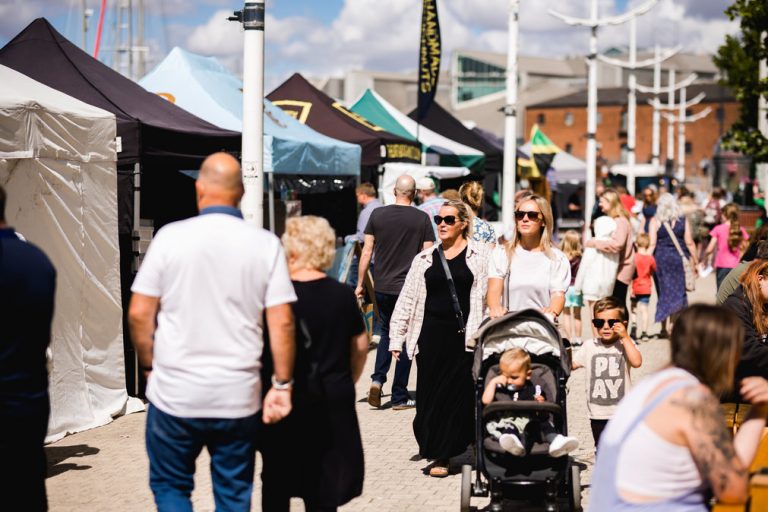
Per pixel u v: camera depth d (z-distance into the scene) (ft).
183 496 16.34
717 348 12.91
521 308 24.20
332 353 17.35
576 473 21.93
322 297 17.38
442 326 25.40
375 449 28.53
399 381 34.22
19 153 27.84
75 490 23.94
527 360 21.26
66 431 29.35
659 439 12.68
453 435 25.07
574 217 130.00
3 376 15.01
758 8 69.41
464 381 25.21
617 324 23.61
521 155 89.15
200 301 15.92
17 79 31.17
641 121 407.23
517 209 24.36
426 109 62.95
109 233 31.73
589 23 96.43
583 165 124.06
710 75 456.86
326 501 17.17
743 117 116.57
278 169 45.16
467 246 25.90
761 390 13.71
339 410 17.30
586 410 34.12
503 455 21.30
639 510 12.71
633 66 137.39
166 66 49.96
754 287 20.94
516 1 66.13
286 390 16.35
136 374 34.63
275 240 16.44
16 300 15.01
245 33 34.32
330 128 58.49
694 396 12.61
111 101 37.22
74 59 39.32
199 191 16.62
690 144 400.26
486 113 417.08
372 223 34.63
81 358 30.48
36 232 28.71
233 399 15.94
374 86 344.08
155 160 35.81
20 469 15.33
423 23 62.34
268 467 17.40
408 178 34.81
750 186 146.30
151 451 16.33
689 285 52.47
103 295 31.35
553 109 418.10
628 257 46.42
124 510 22.39
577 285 46.73
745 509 13.82
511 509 22.71
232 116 47.29
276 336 16.20
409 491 24.21
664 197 52.75
